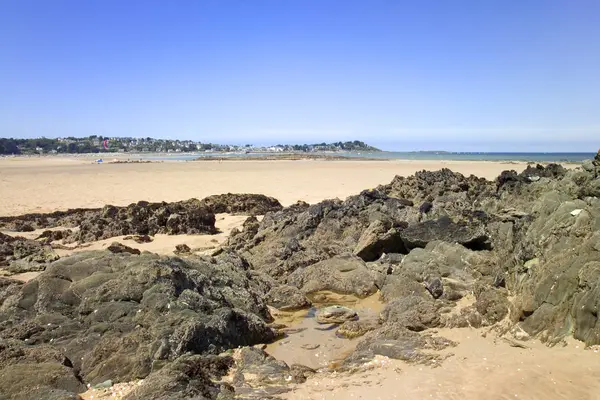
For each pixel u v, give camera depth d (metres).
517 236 12.05
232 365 8.62
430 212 17.58
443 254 13.43
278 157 129.75
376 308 12.25
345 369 8.38
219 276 12.30
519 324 9.41
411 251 14.23
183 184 45.69
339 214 18.69
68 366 8.34
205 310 10.11
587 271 8.58
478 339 9.23
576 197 11.86
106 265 11.28
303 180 48.25
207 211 25.55
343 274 14.11
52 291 10.36
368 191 20.67
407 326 9.91
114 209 24.56
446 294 11.71
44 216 26.91
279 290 12.92
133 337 8.84
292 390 7.59
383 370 8.20
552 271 9.31
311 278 14.26
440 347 8.91
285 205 31.72
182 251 18.23
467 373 7.79
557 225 10.46
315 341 10.21
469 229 14.11
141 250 18.44
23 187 42.31
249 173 59.41
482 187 20.09
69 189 40.97
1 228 23.98
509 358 8.23
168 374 7.74
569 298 8.77
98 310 9.82
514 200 16.33
